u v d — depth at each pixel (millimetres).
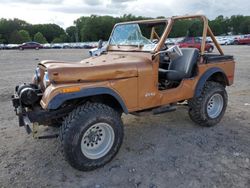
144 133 4754
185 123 5191
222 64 5102
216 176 3463
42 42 82812
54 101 3229
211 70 4879
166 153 4051
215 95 4910
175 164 3750
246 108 6117
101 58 4445
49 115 3562
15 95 3930
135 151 4121
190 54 4707
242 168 3637
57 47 46875
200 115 4785
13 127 5148
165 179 3426
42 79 3826
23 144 4402
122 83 3770
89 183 3377
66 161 3686
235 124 5152
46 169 3684
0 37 83875
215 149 4152
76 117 3396
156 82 4172
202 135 4645
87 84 3484
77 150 3391
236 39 37469
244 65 14047
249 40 36625
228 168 3639
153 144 4336
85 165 3506
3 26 89812
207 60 4871
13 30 86688
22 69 14344
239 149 4145
